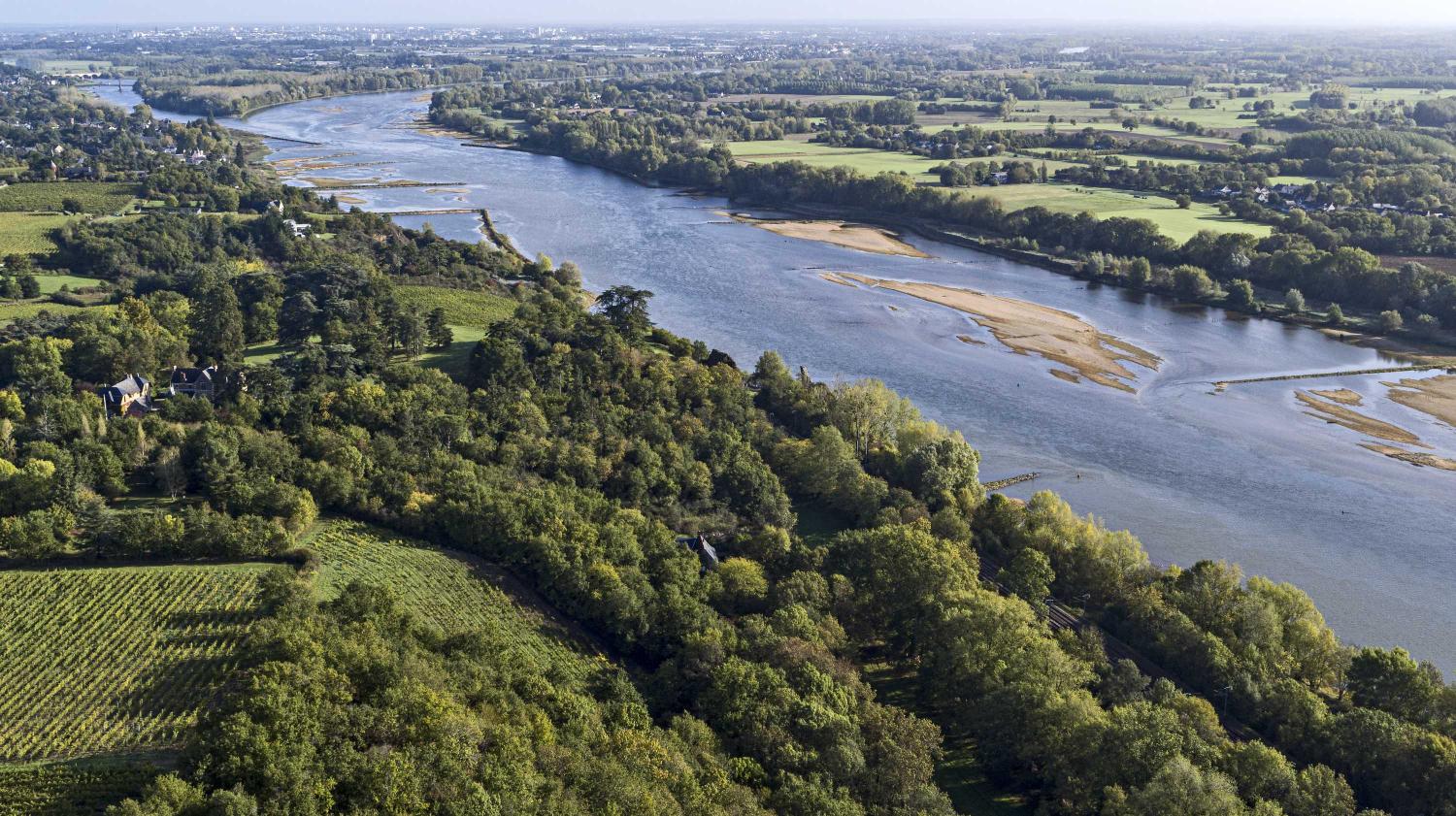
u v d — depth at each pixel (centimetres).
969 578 12600
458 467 14875
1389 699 10688
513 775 8119
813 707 9956
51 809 7975
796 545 14250
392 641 9850
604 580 12200
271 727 8094
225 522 12356
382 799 7656
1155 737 9356
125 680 9694
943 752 10181
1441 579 14762
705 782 8919
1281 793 9131
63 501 12700
